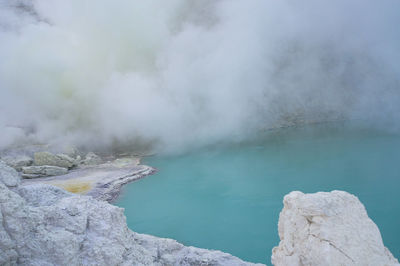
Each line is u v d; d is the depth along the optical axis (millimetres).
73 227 3904
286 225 3838
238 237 9250
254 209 11133
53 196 4477
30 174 16328
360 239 3320
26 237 3359
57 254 3441
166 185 14336
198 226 10141
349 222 3428
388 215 9711
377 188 11875
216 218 10633
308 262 3461
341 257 3215
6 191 3422
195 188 13727
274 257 4039
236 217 10609
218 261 5199
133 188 14133
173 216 11000
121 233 4320
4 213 3260
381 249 3311
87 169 17703
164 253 5246
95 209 4359
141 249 4621
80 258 3707
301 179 13688
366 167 14383
